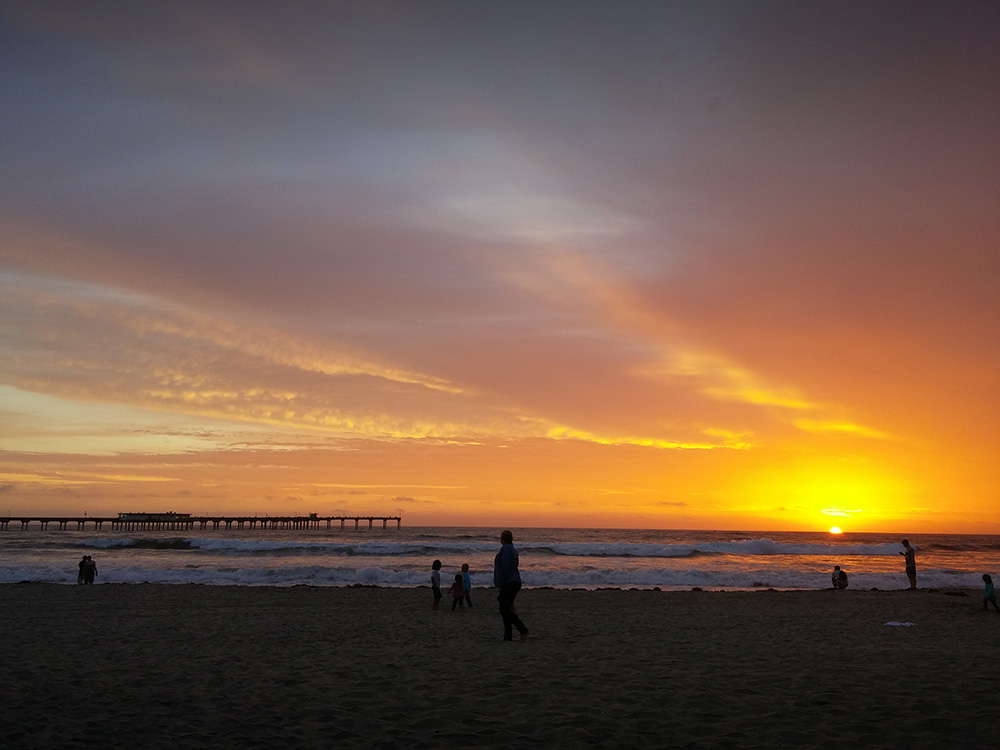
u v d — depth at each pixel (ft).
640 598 72.84
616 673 29.12
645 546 193.57
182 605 61.26
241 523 426.51
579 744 18.88
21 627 45.42
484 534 397.60
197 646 37.42
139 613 54.70
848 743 18.75
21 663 31.42
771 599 72.64
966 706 22.71
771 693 24.88
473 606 64.13
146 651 35.45
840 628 47.57
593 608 62.64
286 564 134.00
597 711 22.40
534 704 23.44
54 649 35.88
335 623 49.44
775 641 40.40
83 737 19.51
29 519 390.01
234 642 39.17
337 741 19.33
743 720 21.16
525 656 34.24
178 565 130.82
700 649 36.73
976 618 54.65
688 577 108.06
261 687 26.32
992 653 35.37
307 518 452.35
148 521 396.57
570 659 33.24
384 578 101.91
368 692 25.38
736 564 153.28
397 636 42.45
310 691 25.58
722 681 27.20
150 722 21.15
